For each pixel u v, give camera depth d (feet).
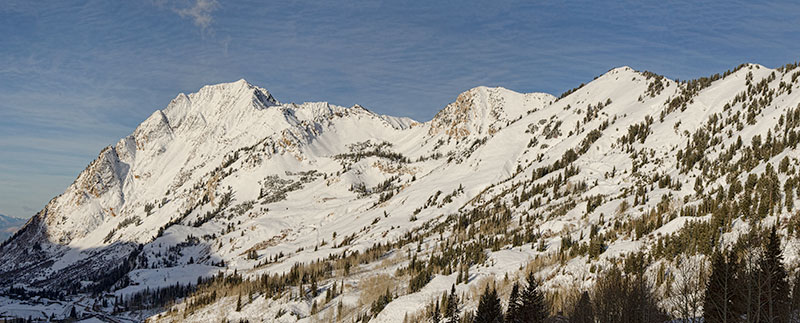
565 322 406.62
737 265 277.44
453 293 525.34
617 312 325.42
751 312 252.21
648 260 479.82
